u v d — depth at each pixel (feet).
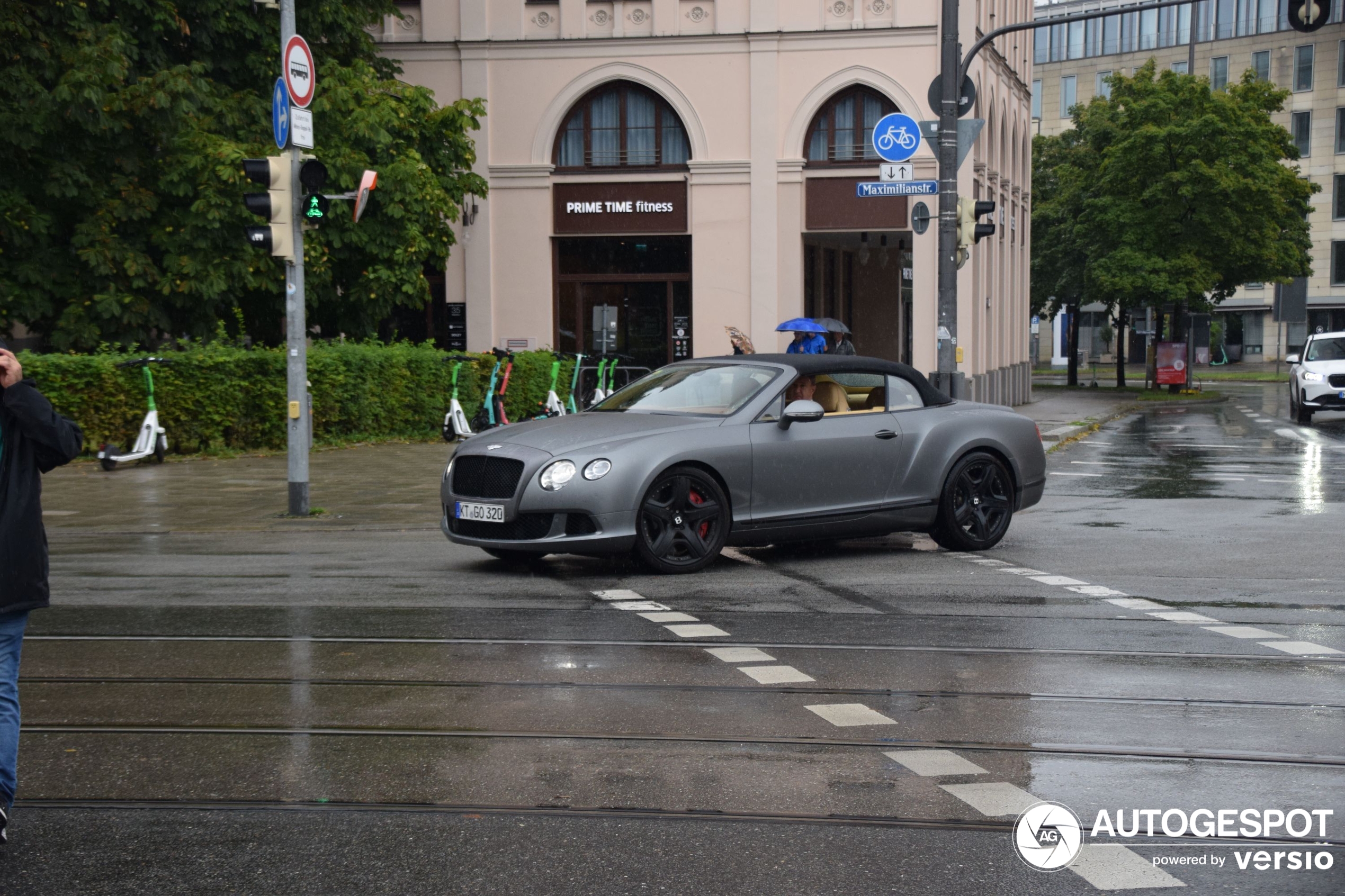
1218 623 26.12
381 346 72.49
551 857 13.99
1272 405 125.18
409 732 18.63
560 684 21.27
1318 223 246.47
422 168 78.23
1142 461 66.49
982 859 13.92
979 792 16.08
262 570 32.81
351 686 21.13
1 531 14.14
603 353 97.55
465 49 99.55
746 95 98.07
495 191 100.48
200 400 60.08
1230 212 146.92
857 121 98.17
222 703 20.16
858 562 34.17
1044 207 176.14
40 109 65.51
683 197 99.50
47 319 72.49
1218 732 18.67
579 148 100.42
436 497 48.03
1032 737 18.40
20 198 67.77
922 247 97.55
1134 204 149.79
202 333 73.77
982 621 26.35
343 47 85.15
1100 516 44.11
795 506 33.04
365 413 69.82
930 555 35.53
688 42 98.12
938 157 55.72
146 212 70.28
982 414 36.60
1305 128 247.50
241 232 71.77
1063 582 30.99
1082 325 273.95
